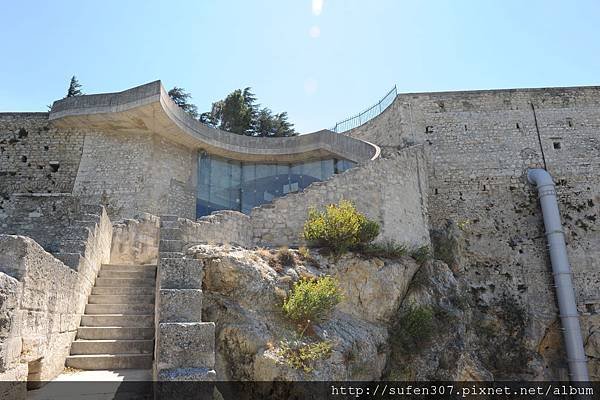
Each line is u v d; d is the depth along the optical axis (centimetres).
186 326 593
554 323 1944
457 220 2130
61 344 695
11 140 2002
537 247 2072
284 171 2294
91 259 925
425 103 2317
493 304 1966
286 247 1242
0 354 457
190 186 2091
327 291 1009
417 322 1329
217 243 1166
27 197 1383
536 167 2205
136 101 1792
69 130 2016
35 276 566
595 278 2006
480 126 2275
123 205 1897
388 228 1622
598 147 2227
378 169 1680
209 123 3378
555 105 2309
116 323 839
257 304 954
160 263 744
